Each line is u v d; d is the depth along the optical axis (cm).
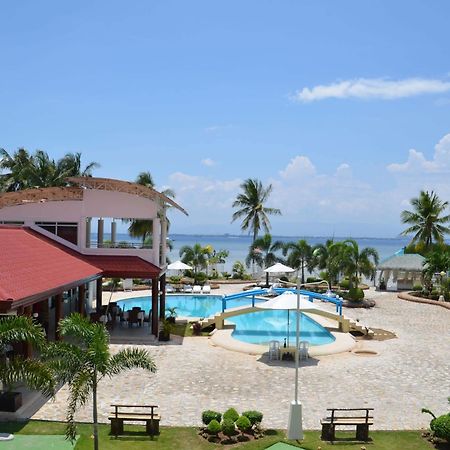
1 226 2486
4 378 1166
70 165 5462
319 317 3369
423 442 1384
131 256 2803
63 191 2809
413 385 1908
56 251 2584
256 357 2297
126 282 4550
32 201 2848
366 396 1770
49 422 1456
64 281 2017
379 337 2805
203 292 4569
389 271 5406
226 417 1449
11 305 1459
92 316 2805
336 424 1395
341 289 4803
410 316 3541
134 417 1407
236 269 5969
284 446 1340
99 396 1716
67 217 2831
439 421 1364
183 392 1778
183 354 2333
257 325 3244
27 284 1716
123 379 1919
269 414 1580
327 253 5009
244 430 1412
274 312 3672
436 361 2273
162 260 3130
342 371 2086
